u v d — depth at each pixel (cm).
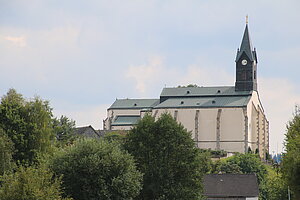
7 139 11588
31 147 12512
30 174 8388
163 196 11838
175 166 12419
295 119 11812
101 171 10425
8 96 14450
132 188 10400
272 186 17162
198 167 12669
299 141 10925
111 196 10281
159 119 12875
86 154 10650
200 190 12550
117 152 10850
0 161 10938
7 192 8131
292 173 10481
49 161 10656
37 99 13312
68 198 8875
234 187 17088
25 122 12688
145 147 12412
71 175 10306
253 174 17525
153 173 12131
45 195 8206
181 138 12669
